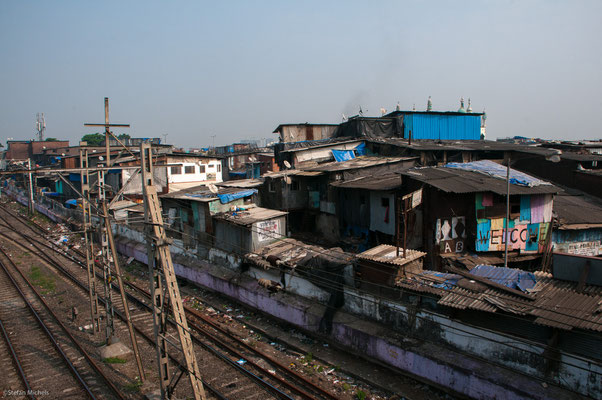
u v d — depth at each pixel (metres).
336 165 30.31
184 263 25.73
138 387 13.47
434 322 13.16
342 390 13.10
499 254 18.72
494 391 11.14
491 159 29.41
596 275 11.41
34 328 18.77
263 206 32.72
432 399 12.28
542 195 18.91
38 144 83.31
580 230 19.86
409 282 14.11
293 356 15.59
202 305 21.45
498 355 11.72
